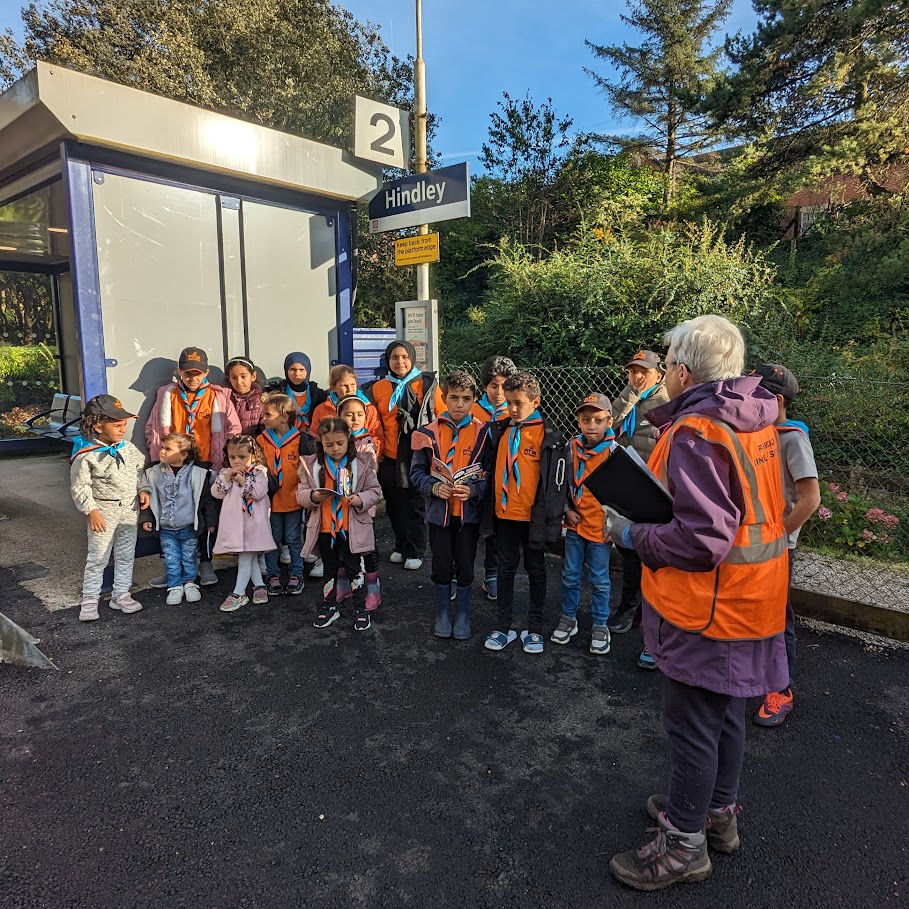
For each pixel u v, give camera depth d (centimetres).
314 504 368
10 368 808
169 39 1402
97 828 213
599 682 313
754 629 173
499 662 333
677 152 2031
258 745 260
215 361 484
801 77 1318
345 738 266
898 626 349
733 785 199
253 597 414
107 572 453
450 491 336
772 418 177
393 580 454
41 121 388
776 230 1568
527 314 736
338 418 363
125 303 429
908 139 1137
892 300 973
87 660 333
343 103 1583
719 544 159
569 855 203
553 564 487
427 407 475
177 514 402
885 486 521
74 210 400
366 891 188
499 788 235
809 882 192
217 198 473
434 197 539
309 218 534
